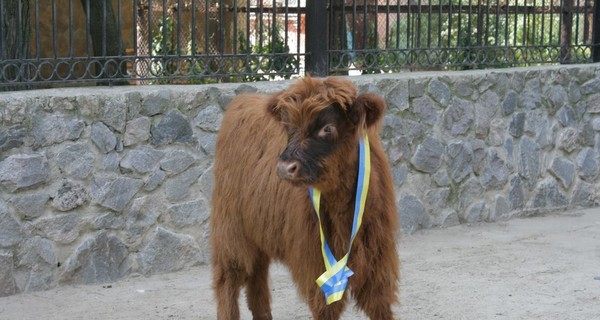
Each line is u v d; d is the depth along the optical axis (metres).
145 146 7.68
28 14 8.79
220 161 6.07
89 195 7.41
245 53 8.62
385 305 5.26
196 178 7.98
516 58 10.48
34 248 7.18
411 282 7.46
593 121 10.72
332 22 9.18
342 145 4.82
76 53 12.04
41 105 7.13
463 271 7.79
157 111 7.71
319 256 5.07
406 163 9.14
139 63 7.97
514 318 6.50
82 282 7.42
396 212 5.32
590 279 7.50
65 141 7.27
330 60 9.02
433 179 9.36
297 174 4.68
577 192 10.61
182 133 7.87
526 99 10.06
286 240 5.27
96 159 7.43
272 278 7.73
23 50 8.60
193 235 7.99
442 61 9.84
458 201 9.58
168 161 7.80
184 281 7.58
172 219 7.86
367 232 5.08
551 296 7.02
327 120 4.73
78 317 6.62
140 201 7.67
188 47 10.48
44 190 7.20
